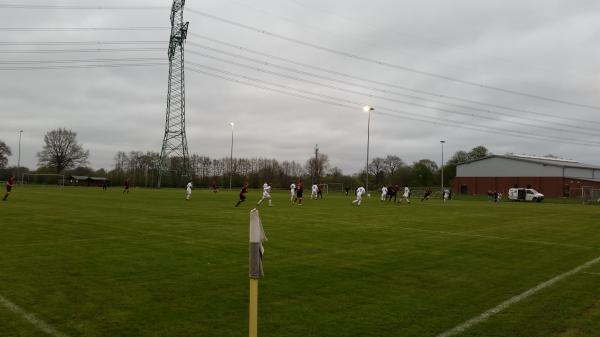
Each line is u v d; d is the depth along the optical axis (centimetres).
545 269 1049
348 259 1109
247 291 783
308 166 11812
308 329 603
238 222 1905
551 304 746
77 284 802
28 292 746
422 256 1180
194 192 6012
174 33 7369
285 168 11775
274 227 1800
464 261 1123
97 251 1136
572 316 683
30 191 5094
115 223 1775
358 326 619
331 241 1419
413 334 595
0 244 1224
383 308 703
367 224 2006
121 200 3431
